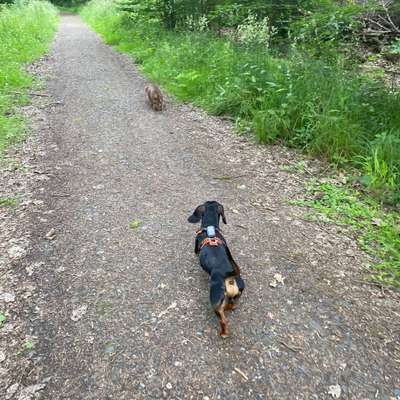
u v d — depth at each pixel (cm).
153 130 298
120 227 180
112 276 150
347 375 113
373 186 212
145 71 468
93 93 379
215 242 138
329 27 392
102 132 288
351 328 129
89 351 119
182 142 279
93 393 107
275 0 473
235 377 112
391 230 180
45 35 685
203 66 404
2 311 132
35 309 134
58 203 197
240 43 431
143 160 249
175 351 119
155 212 193
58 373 112
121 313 133
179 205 200
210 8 557
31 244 166
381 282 151
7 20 617
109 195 206
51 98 356
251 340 123
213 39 468
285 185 223
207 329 127
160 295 141
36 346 120
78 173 228
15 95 348
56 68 469
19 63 456
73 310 134
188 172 236
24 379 110
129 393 107
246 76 329
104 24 833
